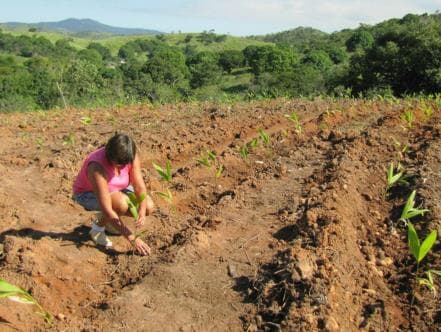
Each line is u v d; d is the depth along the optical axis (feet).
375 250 14.20
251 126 27.30
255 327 11.28
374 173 18.97
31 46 346.54
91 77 92.07
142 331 11.26
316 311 11.20
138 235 14.14
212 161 21.39
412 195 13.74
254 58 223.30
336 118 28.09
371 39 242.17
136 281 13.17
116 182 13.57
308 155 21.68
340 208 15.66
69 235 15.47
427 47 93.76
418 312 11.55
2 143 25.43
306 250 13.29
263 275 12.80
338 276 12.30
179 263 13.46
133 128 28.17
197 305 12.08
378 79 102.42
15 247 13.92
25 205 17.37
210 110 33.63
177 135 26.20
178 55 208.64
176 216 17.01
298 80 118.11
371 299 12.05
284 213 16.16
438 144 21.03
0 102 79.82
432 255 13.34
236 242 14.70
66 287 13.03
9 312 11.53
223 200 17.39
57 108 40.60
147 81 111.34
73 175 20.13
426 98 36.78
